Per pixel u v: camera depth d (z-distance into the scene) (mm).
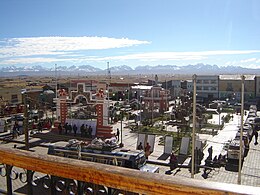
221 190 1616
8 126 40375
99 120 36062
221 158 25078
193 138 17922
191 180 1751
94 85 38156
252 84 73250
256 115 52750
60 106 38969
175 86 82938
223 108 63656
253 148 30859
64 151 22125
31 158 2373
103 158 20516
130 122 46000
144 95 56188
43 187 2525
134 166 19781
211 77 77250
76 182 2232
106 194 2098
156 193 1805
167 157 27000
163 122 45062
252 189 1608
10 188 2676
